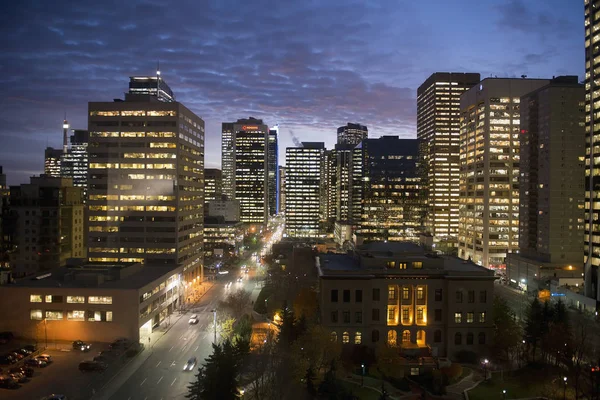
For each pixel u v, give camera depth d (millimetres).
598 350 98750
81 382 82750
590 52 159375
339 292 99125
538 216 188250
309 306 116812
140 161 162375
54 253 177125
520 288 184500
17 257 176625
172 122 162250
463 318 99562
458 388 81875
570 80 193250
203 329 118812
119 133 163250
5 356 91625
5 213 181250
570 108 182500
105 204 162625
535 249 191125
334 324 98812
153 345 105812
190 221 176250
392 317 100312
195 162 184000
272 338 100438
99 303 107438
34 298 107875
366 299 99312
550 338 89562
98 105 163250
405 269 101312
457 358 98500
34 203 177875
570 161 181375
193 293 164750
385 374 87188
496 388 81125
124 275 124188
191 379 85188
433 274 100312
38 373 87000
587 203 156875
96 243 162375
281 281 159625
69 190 188875
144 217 161625
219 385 68188
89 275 113375
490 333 99750
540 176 187750
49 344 104375
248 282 188875
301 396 74438
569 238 179750
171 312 135750
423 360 89562
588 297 146375
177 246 161125
